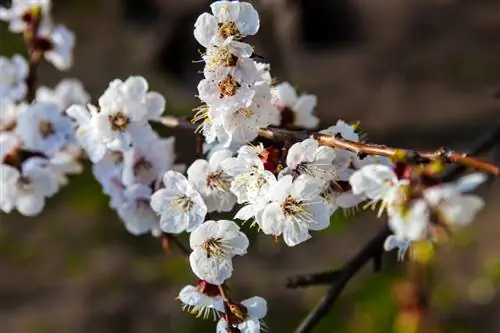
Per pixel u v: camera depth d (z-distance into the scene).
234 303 0.97
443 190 0.88
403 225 0.89
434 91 2.50
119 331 1.93
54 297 2.03
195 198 0.97
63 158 1.12
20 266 2.13
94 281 2.06
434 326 1.38
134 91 1.03
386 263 1.93
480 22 2.73
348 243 2.05
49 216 2.26
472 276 1.97
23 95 1.15
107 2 2.63
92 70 2.49
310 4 2.48
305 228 0.94
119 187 1.07
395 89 2.51
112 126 1.03
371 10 2.70
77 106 1.04
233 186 0.94
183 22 2.39
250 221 1.04
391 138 2.34
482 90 2.49
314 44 2.56
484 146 1.14
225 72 0.94
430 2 2.77
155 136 1.05
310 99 1.04
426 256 0.90
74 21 2.64
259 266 2.03
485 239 2.05
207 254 0.96
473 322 1.88
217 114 0.95
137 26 2.52
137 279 2.05
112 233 2.19
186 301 0.97
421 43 2.65
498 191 2.17
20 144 1.11
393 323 1.80
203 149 1.00
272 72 1.71
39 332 1.94
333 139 0.94
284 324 1.88
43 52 1.16
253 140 0.96
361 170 0.91
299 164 0.94
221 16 0.95
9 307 2.02
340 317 1.88
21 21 1.16
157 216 1.06
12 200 1.10
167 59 2.40
